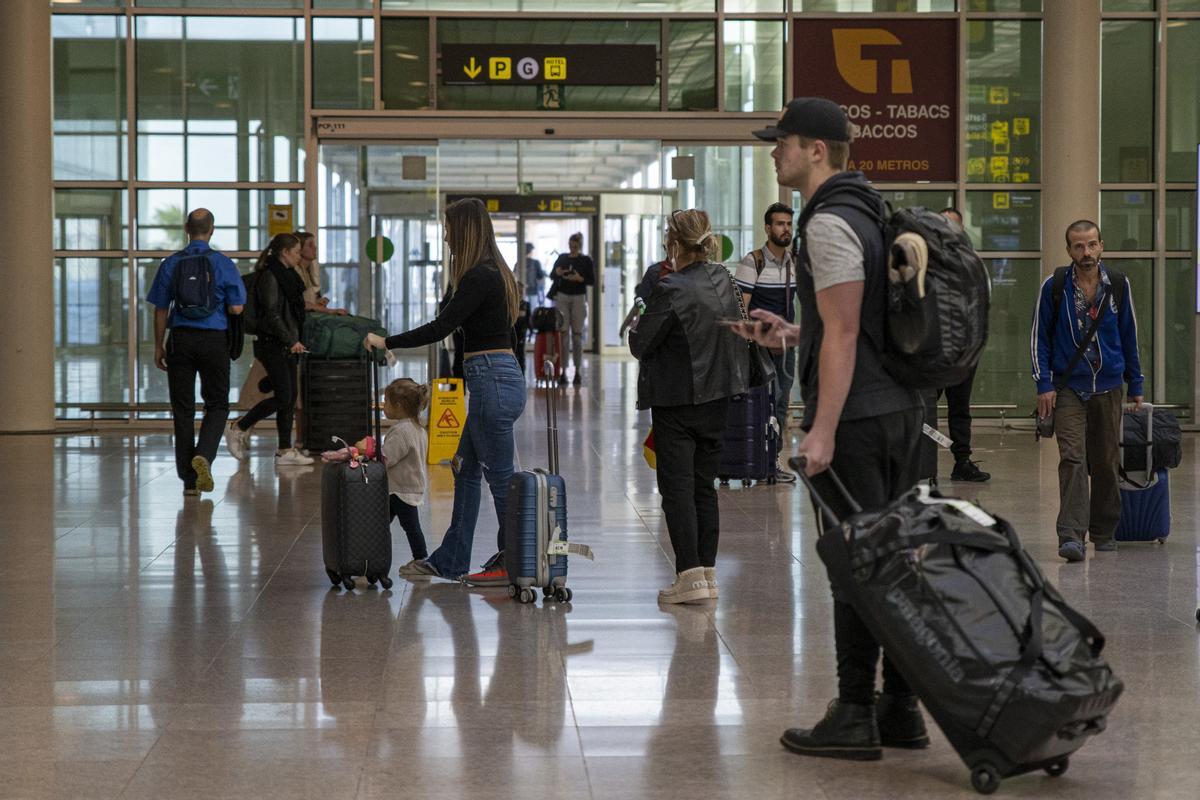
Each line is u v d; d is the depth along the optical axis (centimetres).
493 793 445
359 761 477
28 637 663
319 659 620
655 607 730
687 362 724
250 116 1806
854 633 477
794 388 1828
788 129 489
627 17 1836
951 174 1845
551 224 3416
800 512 1067
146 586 786
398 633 670
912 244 450
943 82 1838
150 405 1798
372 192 1830
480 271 747
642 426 1728
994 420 1850
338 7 1811
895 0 1834
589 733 509
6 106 1642
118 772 466
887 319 467
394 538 953
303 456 1385
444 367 1995
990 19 1833
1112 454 886
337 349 1456
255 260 1812
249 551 898
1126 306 877
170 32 1797
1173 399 1834
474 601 746
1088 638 473
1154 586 785
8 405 1678
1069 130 1736
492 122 1828
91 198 1800
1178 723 522
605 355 3459
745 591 771
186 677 589
